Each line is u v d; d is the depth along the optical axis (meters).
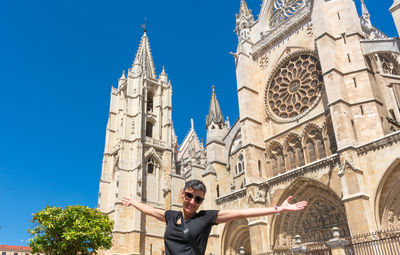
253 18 52.44
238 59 46.97
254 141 42.22
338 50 36.56
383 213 28.41
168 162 81.00
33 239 35.97
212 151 50.25
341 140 31.64
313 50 40.97
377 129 31.62
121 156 73.31
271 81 45.38
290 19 45.12
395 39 33.59
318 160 34.12
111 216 72.81
